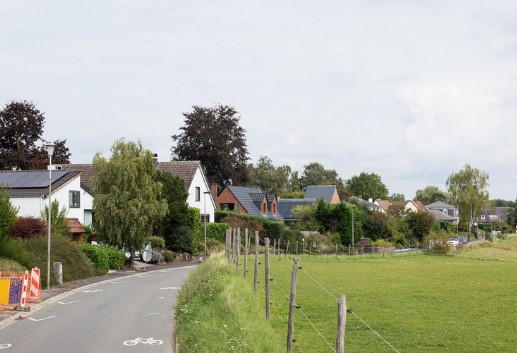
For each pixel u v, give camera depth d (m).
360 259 59.28
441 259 59.94
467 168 114.75
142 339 17.16
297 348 15.88
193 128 87.56
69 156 79.25
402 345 16.69
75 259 37.59
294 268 13.41
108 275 40.84
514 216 190.50
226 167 88.56
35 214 47.84
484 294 28.42
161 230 57.69
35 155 75.75
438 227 104.38
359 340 17.34
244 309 16.97
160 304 25.03
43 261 34.41
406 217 98.75
